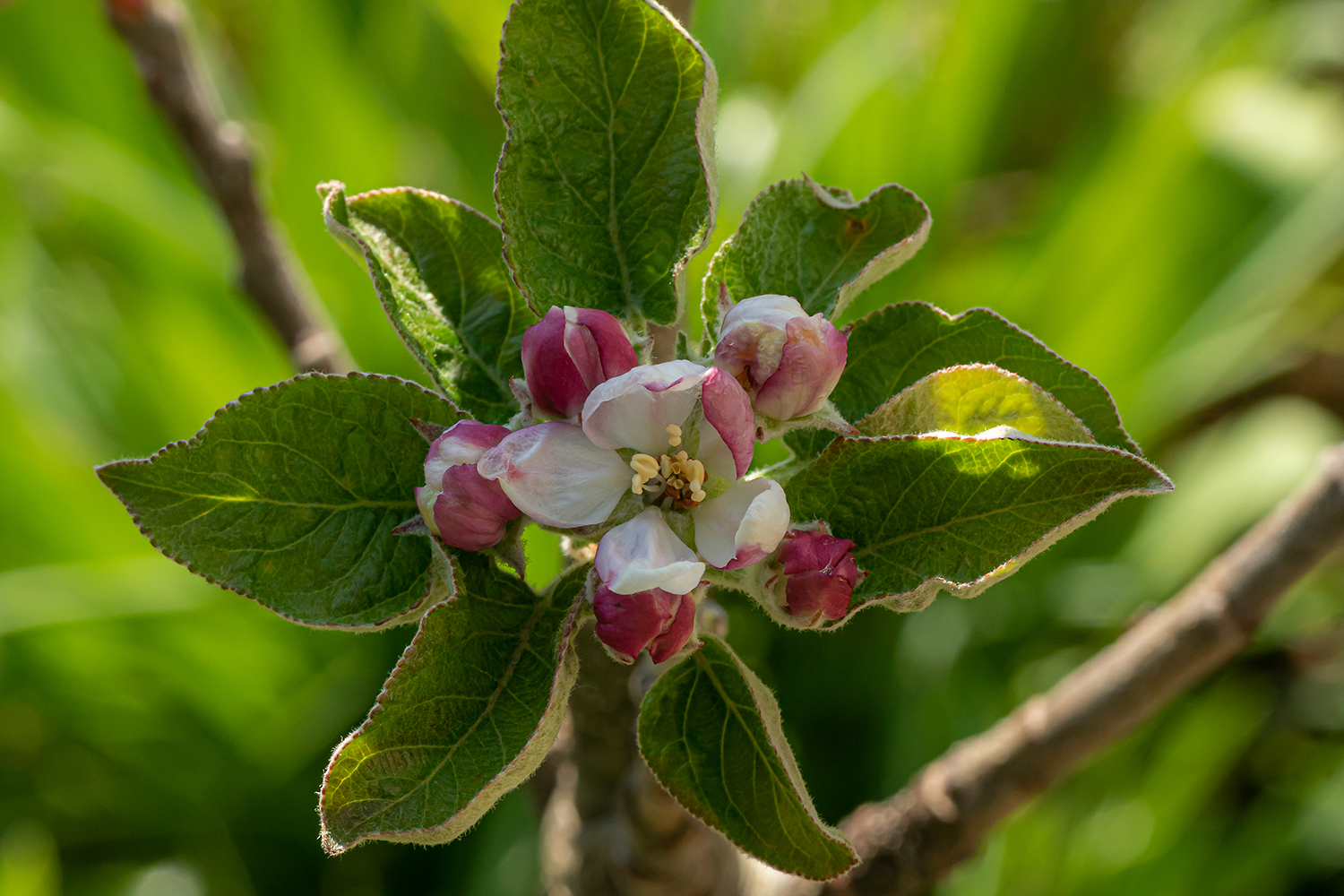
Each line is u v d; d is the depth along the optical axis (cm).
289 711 102
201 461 47
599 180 48
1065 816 99
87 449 107
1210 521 110
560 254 48
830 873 47
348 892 102
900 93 107
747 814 48
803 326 46
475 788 45
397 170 115
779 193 49
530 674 46
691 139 48
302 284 62
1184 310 109
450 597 46
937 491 47
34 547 103
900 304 49
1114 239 110
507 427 47
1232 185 109
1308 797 108
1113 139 120
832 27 125
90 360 113
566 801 57
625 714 54
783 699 104
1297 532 54
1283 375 151
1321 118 113
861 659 105
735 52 130
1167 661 54
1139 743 107
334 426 47
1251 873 99
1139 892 94
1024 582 111
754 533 46
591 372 46
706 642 48
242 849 104
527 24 48
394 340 104
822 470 47
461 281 50
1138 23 153
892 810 57
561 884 57
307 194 110
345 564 47
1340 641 131
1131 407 109
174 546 47
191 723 104
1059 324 111
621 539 46
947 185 113
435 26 123
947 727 98
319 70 110
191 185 118
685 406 47
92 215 112
